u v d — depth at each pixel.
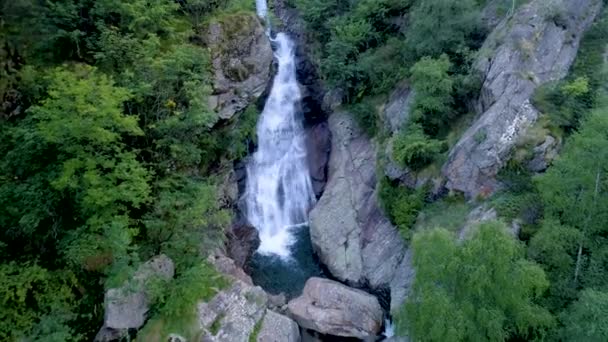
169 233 23.12
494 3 30.34
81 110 18.36
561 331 15.32
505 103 24.44
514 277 14.93
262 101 36.16
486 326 15.02
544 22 26.14
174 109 25.03
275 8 45.72
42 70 23.58
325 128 37.62
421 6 30.61
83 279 20.92
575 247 17.47
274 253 31.31
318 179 36.03
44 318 19.25
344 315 24.03
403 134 28.23
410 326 16.62
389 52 34.41
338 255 28.97
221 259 26.38
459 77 27.73
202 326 20.80
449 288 15.81
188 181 24.83
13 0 22.91
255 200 34.28
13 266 19.70
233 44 31.17
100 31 25.22
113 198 19.28
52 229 20.95
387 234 28.11
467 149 24.84
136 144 24.33
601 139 16.05
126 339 20.17
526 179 22.64
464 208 24.03
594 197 16.53
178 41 28.00
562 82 24.80
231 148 32.03
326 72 35.75
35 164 20.45
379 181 29.81
